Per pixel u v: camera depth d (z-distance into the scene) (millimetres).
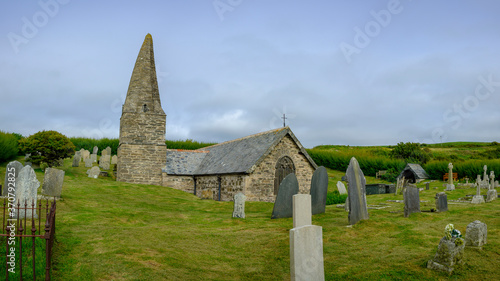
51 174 21172
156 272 10445
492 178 34375
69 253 11586
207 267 11492
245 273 11133
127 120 36375
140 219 19312
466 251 11797
